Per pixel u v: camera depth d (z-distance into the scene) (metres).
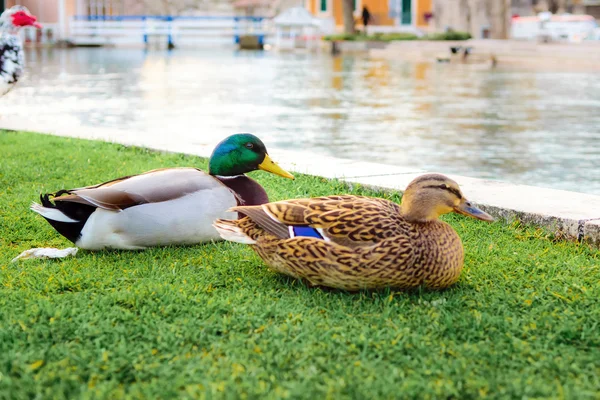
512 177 3.24
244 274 1.83
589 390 1.39
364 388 1.38
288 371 1.44
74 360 1.46
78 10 17.81
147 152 3.18
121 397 1.37
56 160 2.93
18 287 1.77
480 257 1.94
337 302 1.67
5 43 3.70
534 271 1.85
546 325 1.58
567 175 3.28
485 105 6.01
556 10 19.64
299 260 1.70
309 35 16.95
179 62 11.52
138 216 1.93
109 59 12.09
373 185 2.48
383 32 17.80
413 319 1.60
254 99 6.42
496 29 15.72
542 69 10.18
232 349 1.50
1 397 1.37
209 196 1.97
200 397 1.35
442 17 17.53
